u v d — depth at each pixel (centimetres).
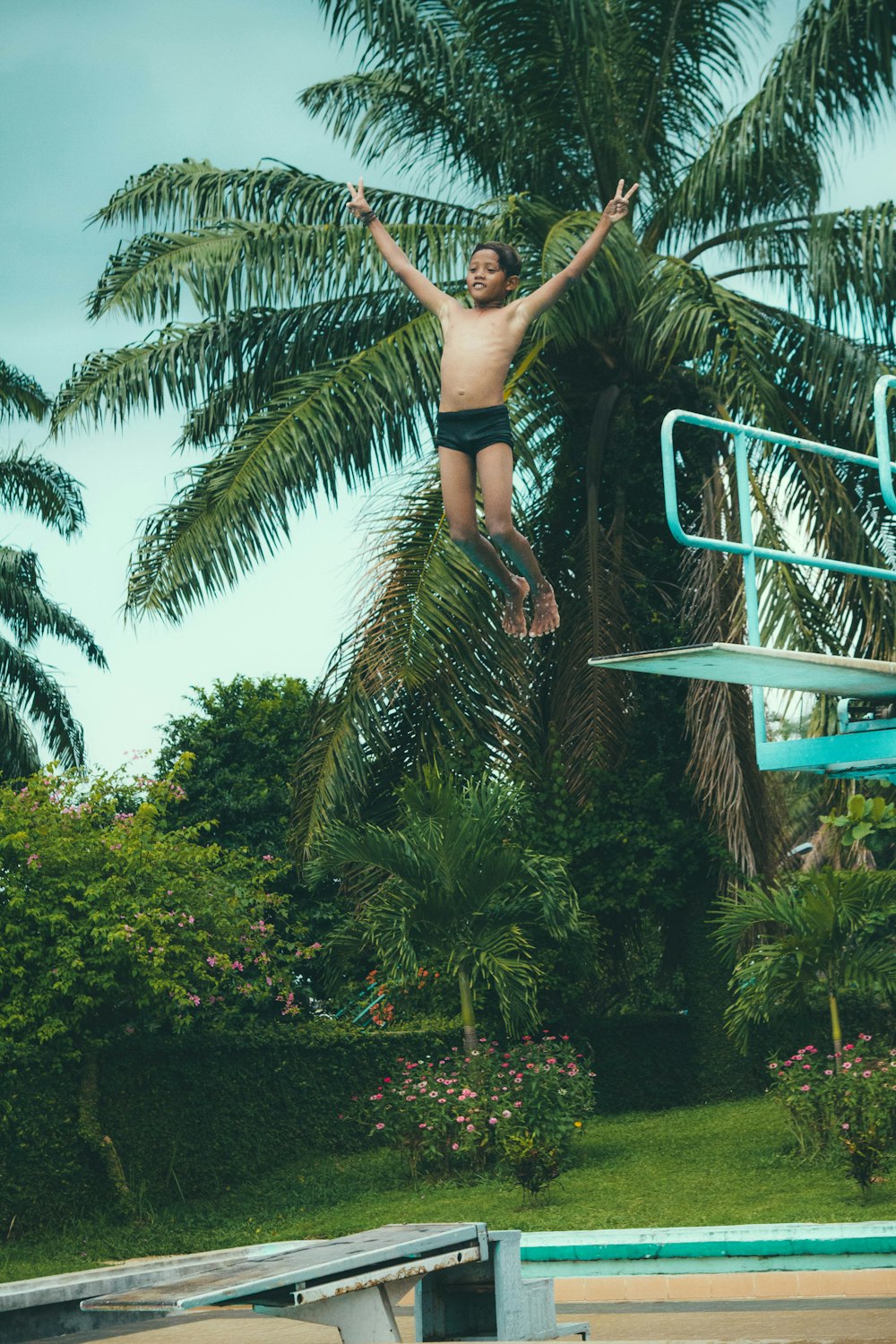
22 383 2419
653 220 1881
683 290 1647
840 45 1616
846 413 1747
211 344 1859
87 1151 1438
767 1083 1811
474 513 438
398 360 1673
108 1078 1488
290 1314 564
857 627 1705
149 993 1460
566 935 1541
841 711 543
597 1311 904
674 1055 1884
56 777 1594
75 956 1392
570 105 1830
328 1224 1284
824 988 1407
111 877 1470
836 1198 1105
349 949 1806
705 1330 784
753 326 1648
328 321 1894
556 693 1816
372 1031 1745
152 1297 530
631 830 1753
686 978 1859
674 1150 1415
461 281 1762
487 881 1467
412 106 1873
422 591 1636
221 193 1858
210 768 2519
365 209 465
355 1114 1688
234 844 2436
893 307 1734
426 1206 1297
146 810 1598
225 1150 1559
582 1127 1617
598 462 1864
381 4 1756
